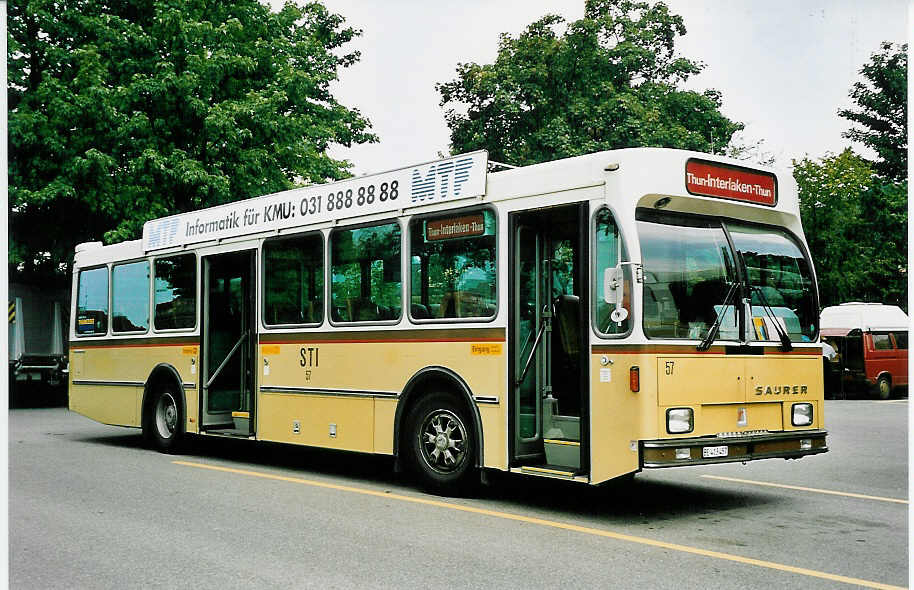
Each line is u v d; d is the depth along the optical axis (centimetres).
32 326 2130
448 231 864
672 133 2975
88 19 2091
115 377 1341
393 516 756
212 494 872
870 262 3128
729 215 791
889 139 3994
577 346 802
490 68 3155
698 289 748
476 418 820
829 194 3003
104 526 721
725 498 861
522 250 814
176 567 591
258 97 2206
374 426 924
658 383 703
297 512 775
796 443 782
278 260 1066
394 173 928
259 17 2405
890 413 1969
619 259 717
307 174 2395
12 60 2061
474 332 827
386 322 917
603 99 3031
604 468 722
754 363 766
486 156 833
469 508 793
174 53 2150
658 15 3281
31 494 875
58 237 2203
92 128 2067
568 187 764
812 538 676
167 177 2091
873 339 2519
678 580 552
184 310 1202
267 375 1070
